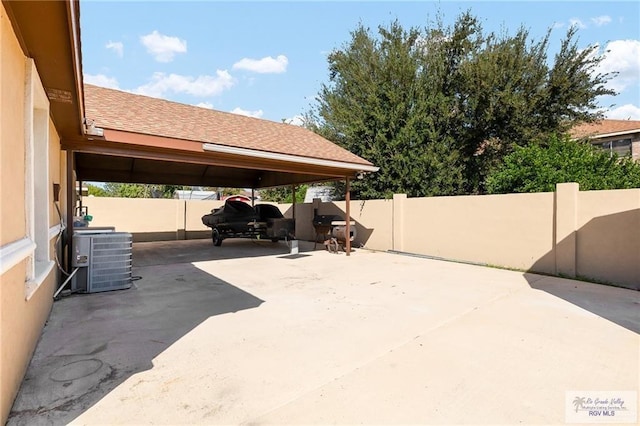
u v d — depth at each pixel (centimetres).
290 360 335
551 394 276
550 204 788
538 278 739
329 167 1072
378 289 636
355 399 266
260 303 541
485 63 1270
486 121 1327
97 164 1230
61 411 250
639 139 1589
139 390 279
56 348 364
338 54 1627
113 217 1481
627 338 392
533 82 1255
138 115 788
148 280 720
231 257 1066
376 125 1462
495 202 896
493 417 245
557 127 1277
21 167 293
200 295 593
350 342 380
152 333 409
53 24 264
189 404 260
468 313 486
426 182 1388
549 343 378
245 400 265
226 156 847
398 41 1475
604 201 700
